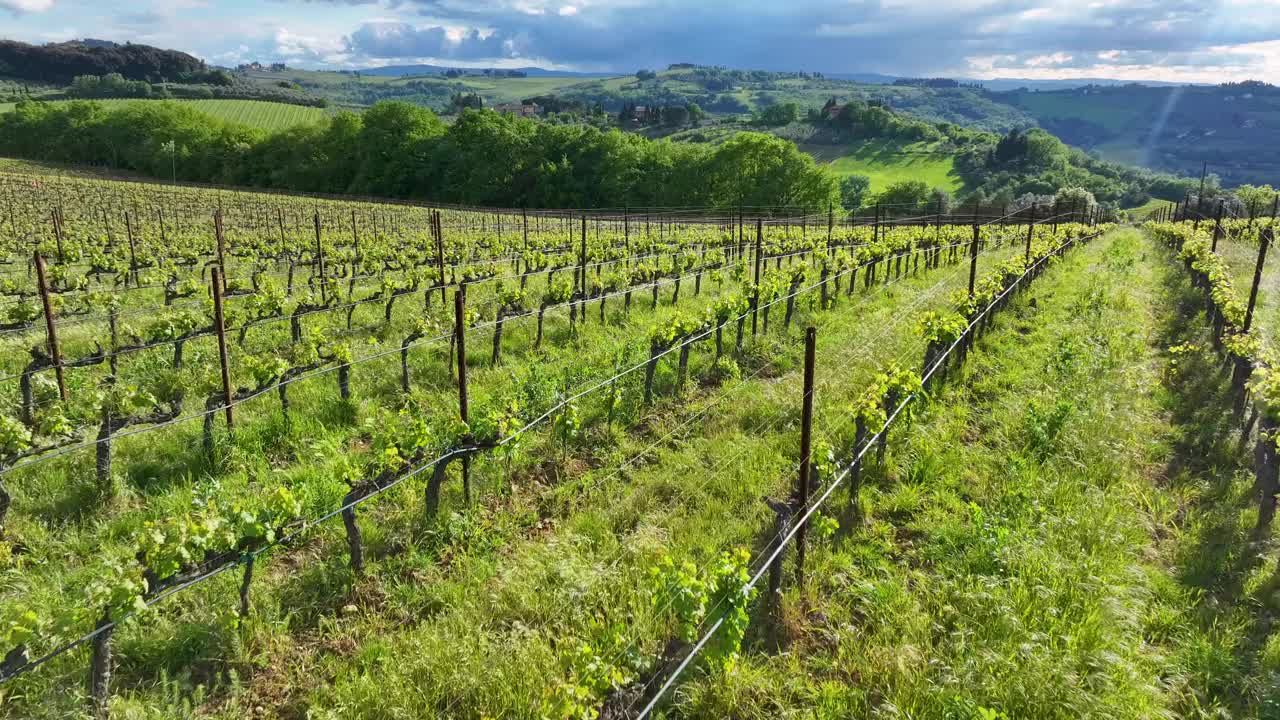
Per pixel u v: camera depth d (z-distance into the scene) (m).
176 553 5.22
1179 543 7.04
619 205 83.88
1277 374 7.94
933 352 11.17
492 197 85.94
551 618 5.81
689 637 4.83
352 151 93.56
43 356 9.74
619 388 10.05
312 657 5.63
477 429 7.91
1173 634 5.75
